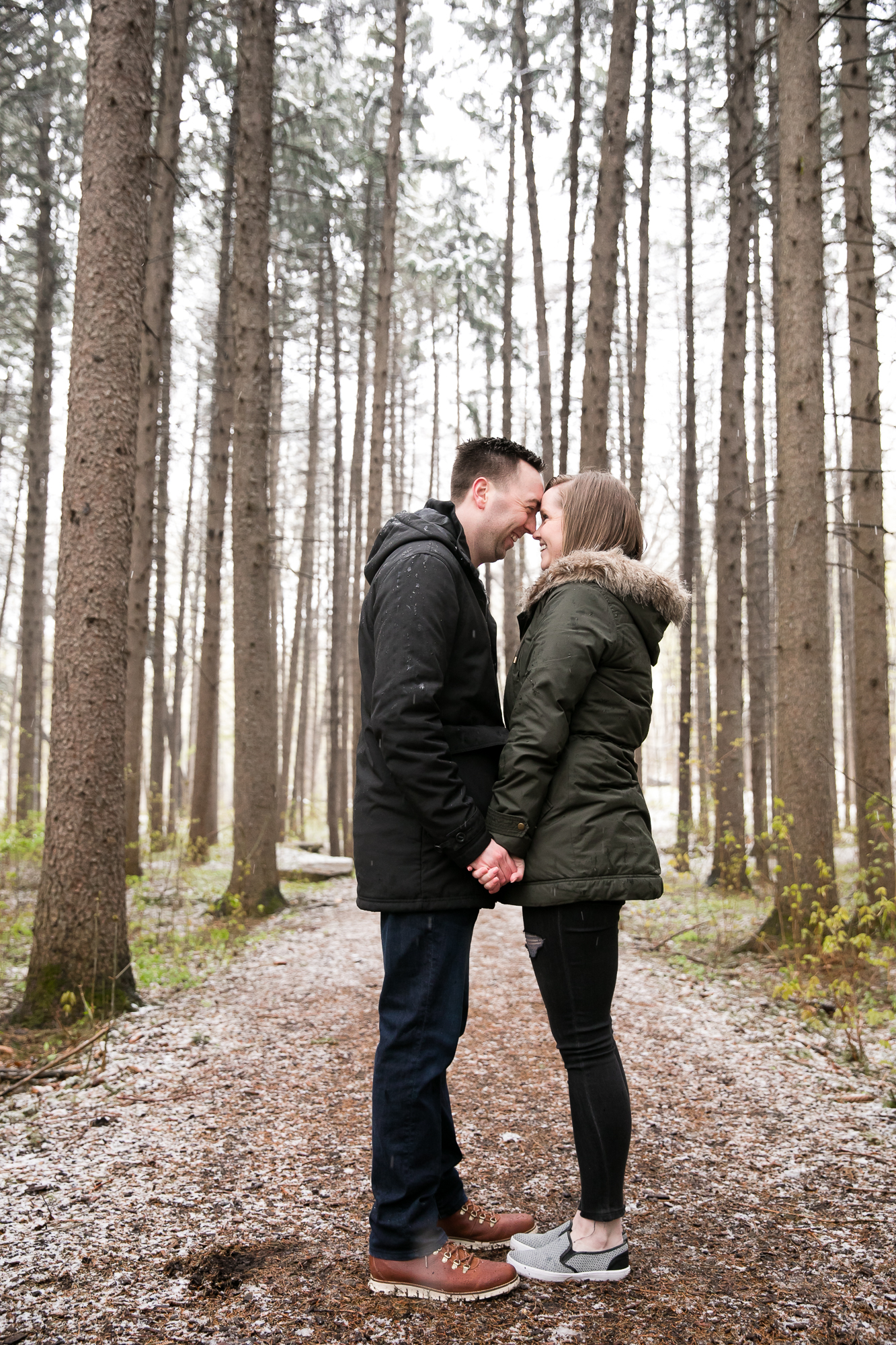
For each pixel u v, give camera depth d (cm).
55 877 443
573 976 193
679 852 1059
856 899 658
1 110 1310
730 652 1008
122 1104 314
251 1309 179
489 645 209
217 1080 341
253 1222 219
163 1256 201
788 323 609
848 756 1781
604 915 193
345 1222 220
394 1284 184
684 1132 288
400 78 1241
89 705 447
